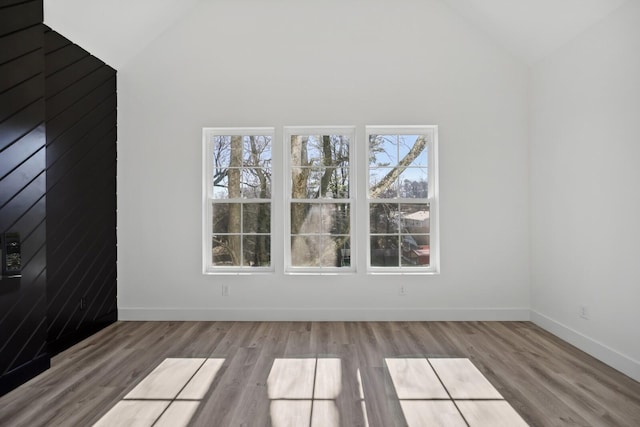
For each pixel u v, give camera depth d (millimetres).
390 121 4344
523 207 4320
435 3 4348
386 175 4465
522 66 4328
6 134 2668
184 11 4301
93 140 3928
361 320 4316
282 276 4336
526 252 4316
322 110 4355
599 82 3201
